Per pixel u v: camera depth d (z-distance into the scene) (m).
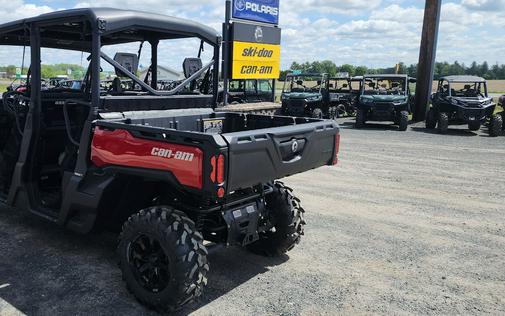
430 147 11.17
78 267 3.87
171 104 4.15
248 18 14.92
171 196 3.56
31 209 4.22
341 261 4.19
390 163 9.02
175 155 2.98
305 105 17.16
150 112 3.90
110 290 3.48
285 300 3.42
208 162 2.80
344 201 6.20
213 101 4.57
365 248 4.52
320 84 18.55
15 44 4.96
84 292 3.44
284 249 4.14
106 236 4.60
